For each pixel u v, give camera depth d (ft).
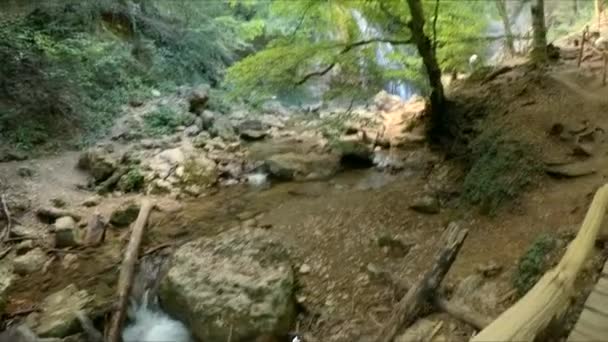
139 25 42.57
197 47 44.96
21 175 27.45
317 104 45.44
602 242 14.60
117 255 20.63
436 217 21.03
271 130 37.73
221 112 40.78
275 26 39.06
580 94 25.86
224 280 16.31
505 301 14.38
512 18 49.67
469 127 26.91
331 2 26.45
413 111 36.73
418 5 25.22
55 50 31.99
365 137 31.63
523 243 17.03
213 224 22.81
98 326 16.47
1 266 20.08
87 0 36.06
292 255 19.20
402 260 18.21
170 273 17.15
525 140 22.41
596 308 11.03
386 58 29.94
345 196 24.48
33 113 31.81
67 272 19.69
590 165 20.31
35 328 15.84
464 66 31.76
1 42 31.01
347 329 15.25
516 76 30.50
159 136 34.55
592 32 35.91
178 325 16.56
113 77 38.29
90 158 29.32
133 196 26.66
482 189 20.70
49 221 23.75
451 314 14.07
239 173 29.40
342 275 17.84
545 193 19.54
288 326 15.60
